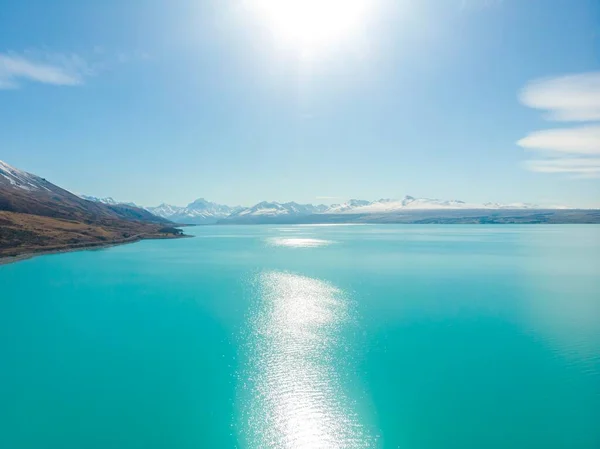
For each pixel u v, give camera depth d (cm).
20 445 2442
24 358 3662
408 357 3622
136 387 3119
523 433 2539
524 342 3988
